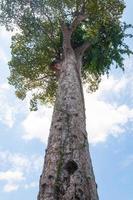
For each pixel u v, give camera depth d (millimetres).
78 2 15852
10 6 15641
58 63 14766
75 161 7609
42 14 15625
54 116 9602
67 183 6969
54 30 16906
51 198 6664
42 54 17281
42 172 7711
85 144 8469
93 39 15672
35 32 16391
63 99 10344
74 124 9031
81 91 11586
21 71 17750
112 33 16656
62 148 8055
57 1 14938
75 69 12641
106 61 16875
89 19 16641
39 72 17922
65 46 14250
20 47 17609
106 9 16562
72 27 15156
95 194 7105
